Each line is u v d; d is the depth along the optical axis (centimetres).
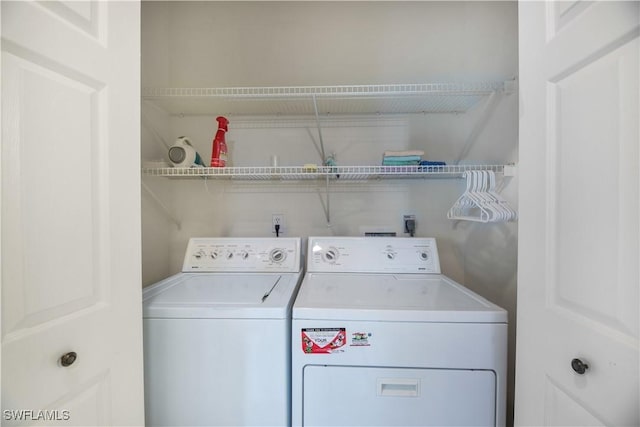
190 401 91
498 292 141
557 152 60
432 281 127
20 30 50
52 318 56
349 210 169
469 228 163
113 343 70
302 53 165
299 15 164
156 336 91
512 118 129
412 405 88
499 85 127
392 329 88
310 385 89
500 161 137
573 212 56
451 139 164
